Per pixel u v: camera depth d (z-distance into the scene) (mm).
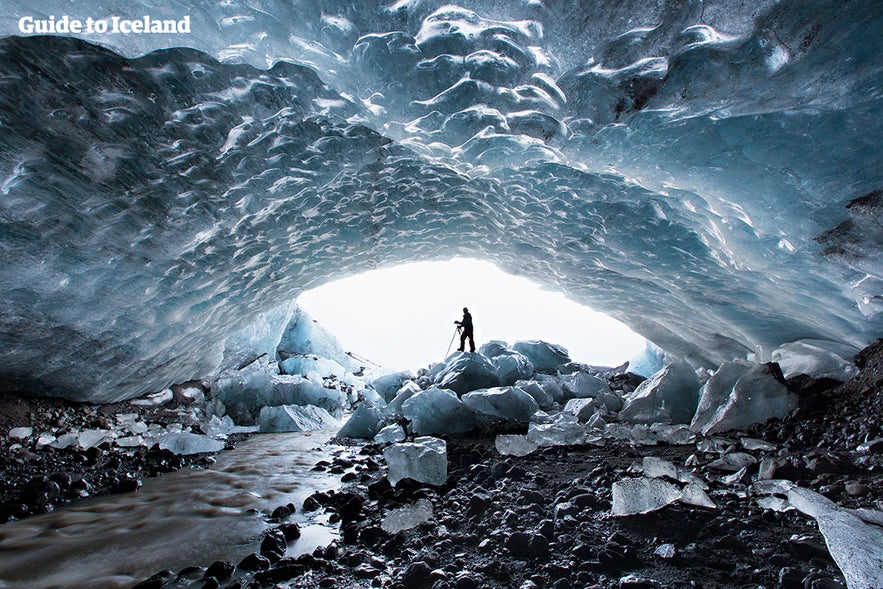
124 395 5547
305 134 3230
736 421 3932
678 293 4977
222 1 2492
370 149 3496
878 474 2357
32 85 2270
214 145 3020
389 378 9016
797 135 2752
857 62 2414
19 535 2506
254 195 3576
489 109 3270
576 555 1824
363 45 2963
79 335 4055
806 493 2064
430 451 3123
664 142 3174
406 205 4680
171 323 4812
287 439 5645
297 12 2734
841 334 3963
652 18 2865
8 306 3346
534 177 3854
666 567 1698
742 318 4680
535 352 9859
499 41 3086
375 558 2035
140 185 3020
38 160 2594
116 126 2625
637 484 2211
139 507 2980
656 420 4957
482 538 2117
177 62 2521
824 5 2385
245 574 1961
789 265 3469
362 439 5488
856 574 1445
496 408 5578
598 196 3902
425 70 3115
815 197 2898
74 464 3812
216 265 4359
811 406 3684
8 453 3709
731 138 2945
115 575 2008
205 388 7203
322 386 7781
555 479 2949
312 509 2828
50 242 3102
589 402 5824
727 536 1850
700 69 2822
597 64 3143
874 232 2828
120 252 3488
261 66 2820
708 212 3502
